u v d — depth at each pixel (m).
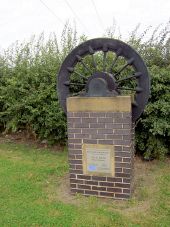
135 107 2.42
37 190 2.53
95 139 2.37
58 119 3.67
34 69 3.99
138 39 3.65
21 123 4.11
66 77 2.58
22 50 4.32
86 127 2.38
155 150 3.33
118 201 2.34
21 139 4.30
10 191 2.50
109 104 2.29
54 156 3.53
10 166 3.13
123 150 2.31
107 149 2.35
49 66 3.88
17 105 3.90
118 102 2.27
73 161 2.45
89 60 3.50
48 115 3.71
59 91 2.62
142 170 3.06
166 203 2.29
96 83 2.34
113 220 2.05
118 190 2.36
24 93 3.95
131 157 2.37
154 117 3.22
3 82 4.30
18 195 2.43
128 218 2.08
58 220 2.05
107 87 2.33
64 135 3.79
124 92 3.14
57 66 3.83
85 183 2.44
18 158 3.46
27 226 1.99
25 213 2.14
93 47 2.45
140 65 2.35
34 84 3.93
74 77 3.42
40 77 3.89
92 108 2.34
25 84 3.96
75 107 2.38
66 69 2.56
